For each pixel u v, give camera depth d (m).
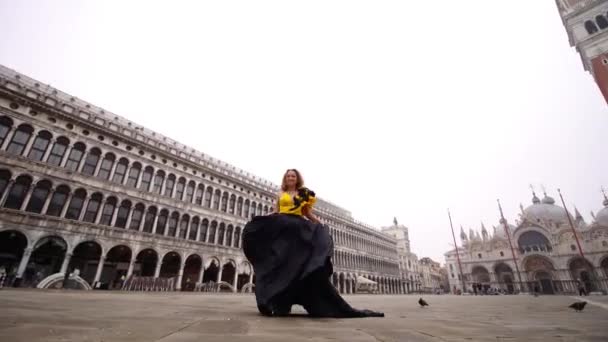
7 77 25.97
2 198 22.34
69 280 20.64
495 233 82.25
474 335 2.55
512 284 70.31
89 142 28.56
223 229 37.72
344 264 58.97
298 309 6.25
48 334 2.07
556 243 66.62
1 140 23.75
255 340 2.08
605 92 40.19
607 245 60.38
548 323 3.66
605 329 3.06
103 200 27.69
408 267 86.38
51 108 26.56
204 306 5.45
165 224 32.03
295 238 4.27
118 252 29.06
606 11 43.25
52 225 24.05
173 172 34.69
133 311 3.94
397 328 2.89
